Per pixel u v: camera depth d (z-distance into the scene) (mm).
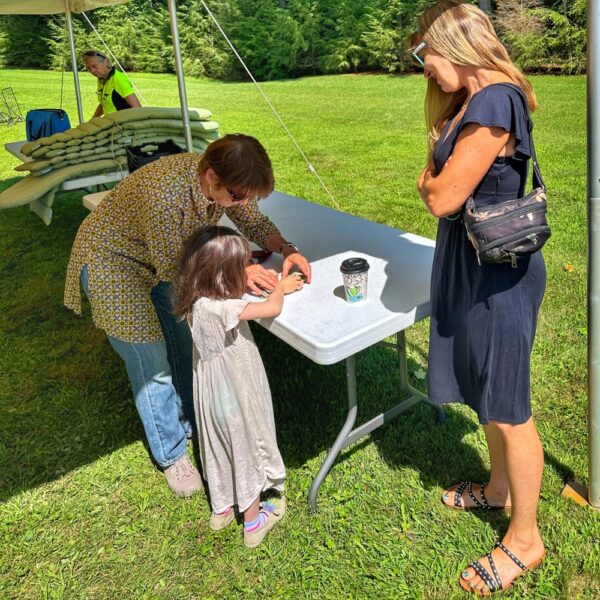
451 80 1520
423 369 2967
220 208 1922
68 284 2092
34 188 4289
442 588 1825
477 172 1428
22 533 2170
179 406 2492
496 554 1835
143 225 1877
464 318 1628
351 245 2447
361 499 2180
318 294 2000
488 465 2287
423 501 2143
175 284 1795
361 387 2834
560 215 4656
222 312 1714
